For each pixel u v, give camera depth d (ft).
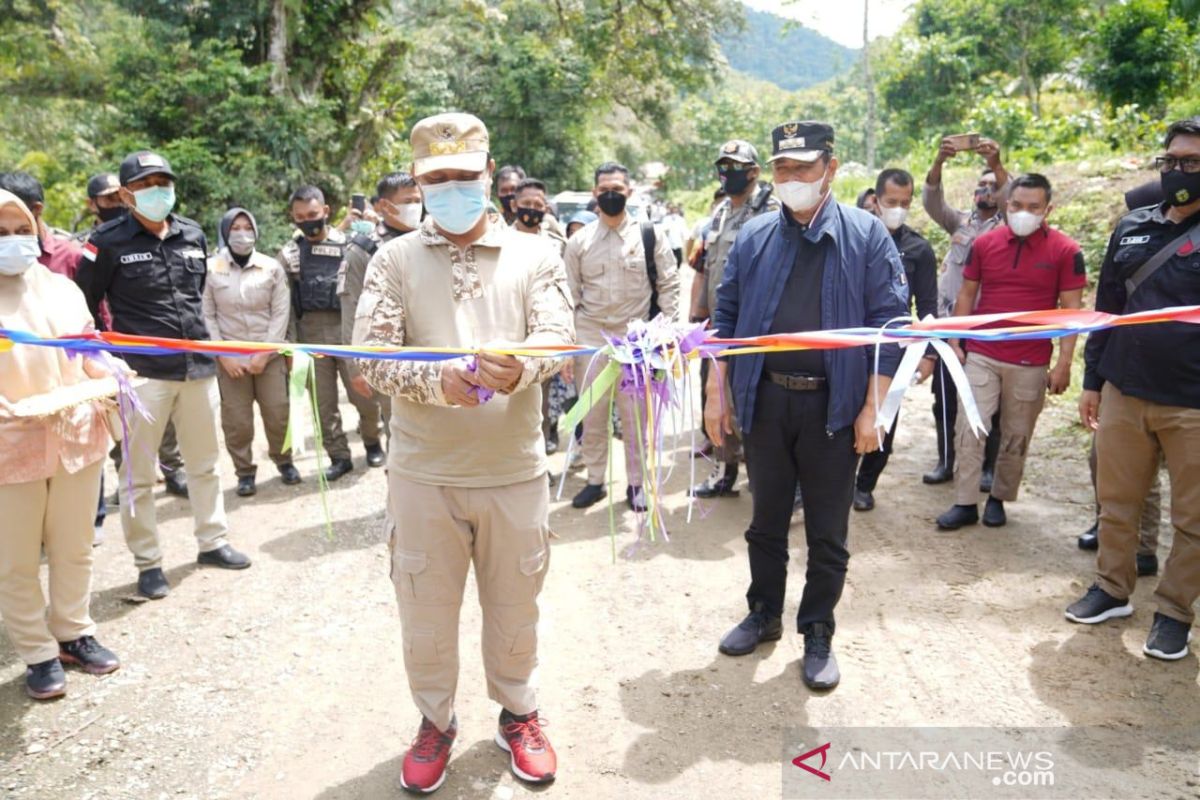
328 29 48.83
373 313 8.19
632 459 16.44
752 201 15.99
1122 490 11.53
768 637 11.62
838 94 199.62
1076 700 10.21
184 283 13.88
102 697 10.76
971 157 53.52
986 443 17.81
